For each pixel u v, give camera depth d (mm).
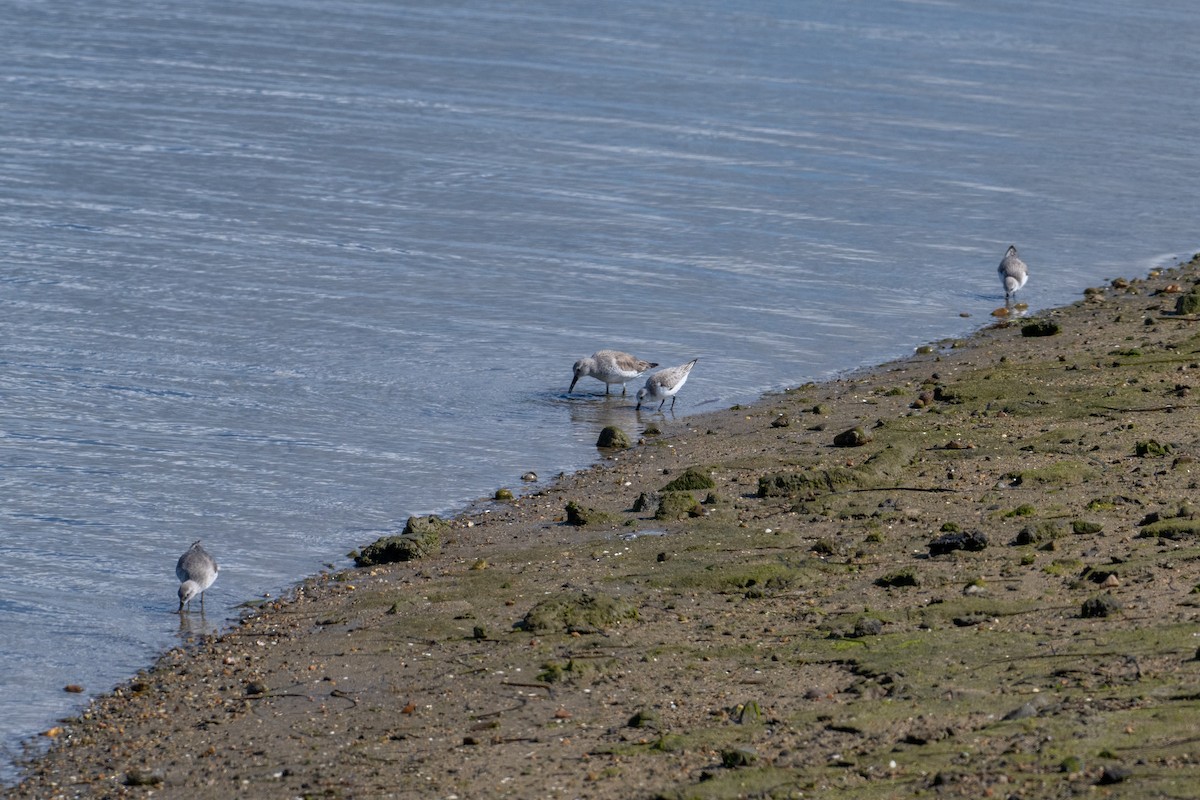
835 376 119062
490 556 78688
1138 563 64938
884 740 48938
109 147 194125
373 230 162500
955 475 84500
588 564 75250
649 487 90875
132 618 73000
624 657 61031
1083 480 81250
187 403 109188
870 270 153750
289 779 52781
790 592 67625
